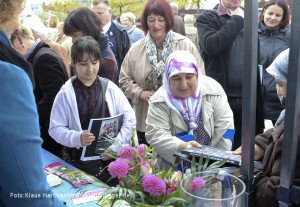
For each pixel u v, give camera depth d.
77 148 2.03
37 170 0.88
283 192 0.91
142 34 5.27
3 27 1.06
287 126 0.87
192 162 1.11
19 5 1.05
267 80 3.13
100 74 2.74
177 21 3.79
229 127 1.99
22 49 2.22
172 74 1.88
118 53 3.59
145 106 2.79
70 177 1.74
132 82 2.85
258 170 1.34
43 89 2.46
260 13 3.42
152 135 1.94
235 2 2.70
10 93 0.86
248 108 0.91
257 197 1.23
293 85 0.84
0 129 0.83
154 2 2.73
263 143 1.53
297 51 0.82
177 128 1.98
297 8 0.80
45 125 2.50
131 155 1.14
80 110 2.08
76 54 2.02
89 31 2.69
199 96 1.96
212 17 2.77
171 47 2.76
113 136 1.99
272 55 3.17
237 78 2.73
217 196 0.98
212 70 2.80
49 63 2.43
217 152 1.34
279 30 3.21
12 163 0.83
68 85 2.09
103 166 1.96
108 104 2.13
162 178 1.10
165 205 0.99
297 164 1.11
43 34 3.18
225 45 2.68
